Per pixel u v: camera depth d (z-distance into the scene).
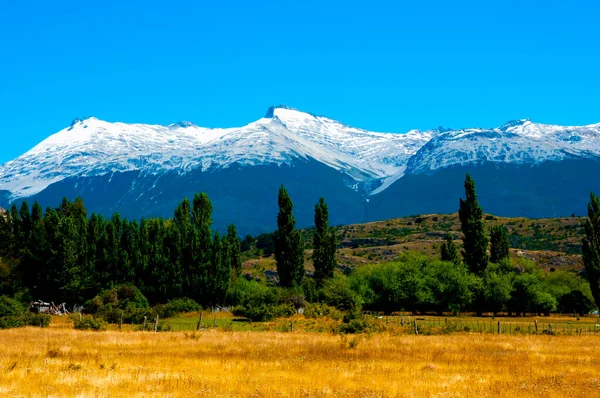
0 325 79.00
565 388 33.41
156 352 49.56
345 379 35.84
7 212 131.12
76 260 110.44
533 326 88.50
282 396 30.44
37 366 39.47
